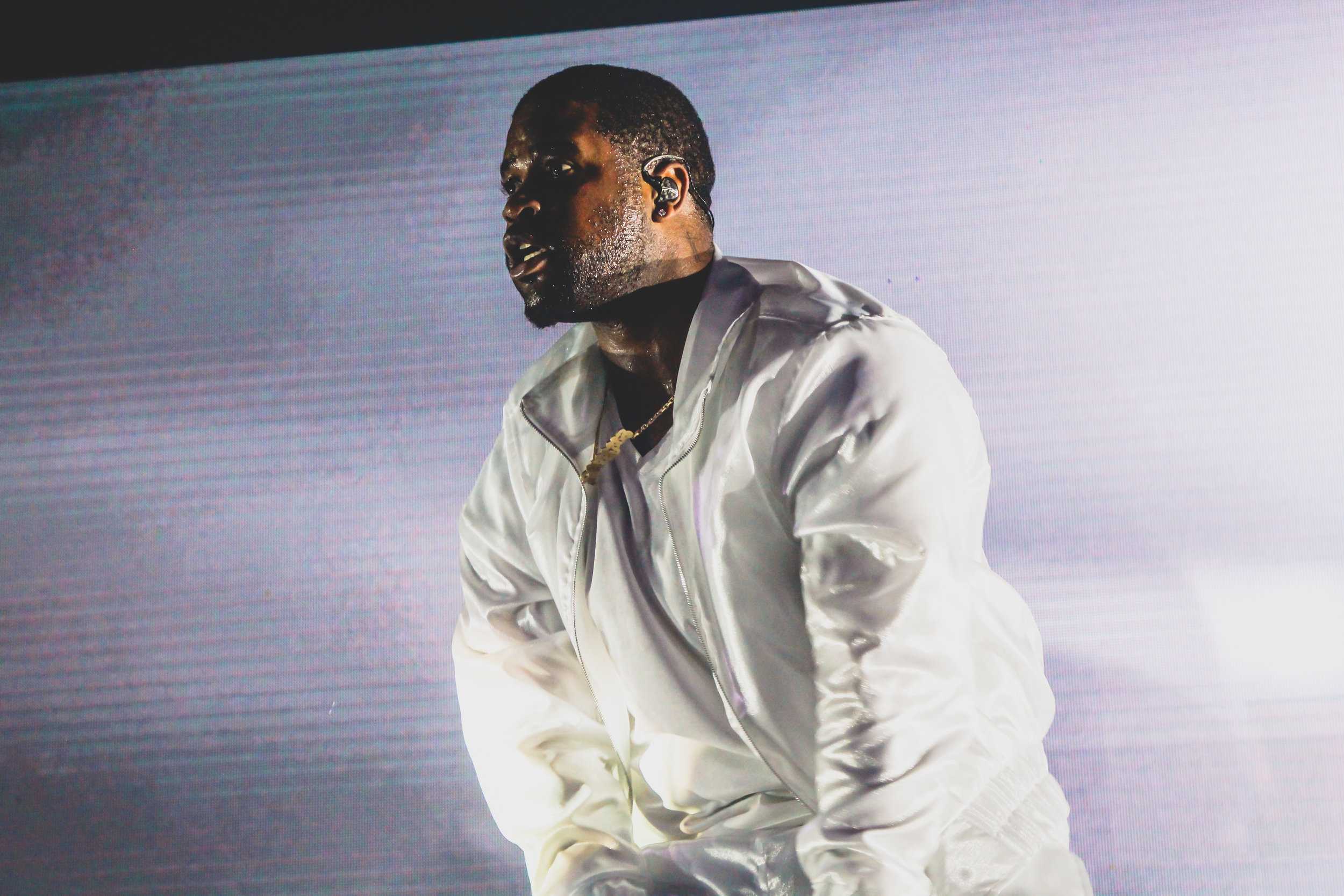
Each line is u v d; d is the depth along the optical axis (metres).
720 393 5.87
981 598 5.92
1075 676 10.73
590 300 6.11
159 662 12.25
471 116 12.77
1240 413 11.17
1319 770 10.30
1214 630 10.73
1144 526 11.03
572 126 6.14
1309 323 11.26
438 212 12.71
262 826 11.70
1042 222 11.70
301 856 11.56
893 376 5.68
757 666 5.75
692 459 5.87
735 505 5.79
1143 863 10.23
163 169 13.20
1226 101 11.70
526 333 12.47
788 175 12.04
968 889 5.40
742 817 5.89
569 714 6.46
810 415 5.70
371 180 12.84
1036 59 11.95
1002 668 5.93
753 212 12.03
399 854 11.52
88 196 13.28
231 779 11.89
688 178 6.29
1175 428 11.19
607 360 6.44
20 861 11.95
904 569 5.38
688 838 6.02
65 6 12.55
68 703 12.30
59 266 13.23
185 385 12.80
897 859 5.04
